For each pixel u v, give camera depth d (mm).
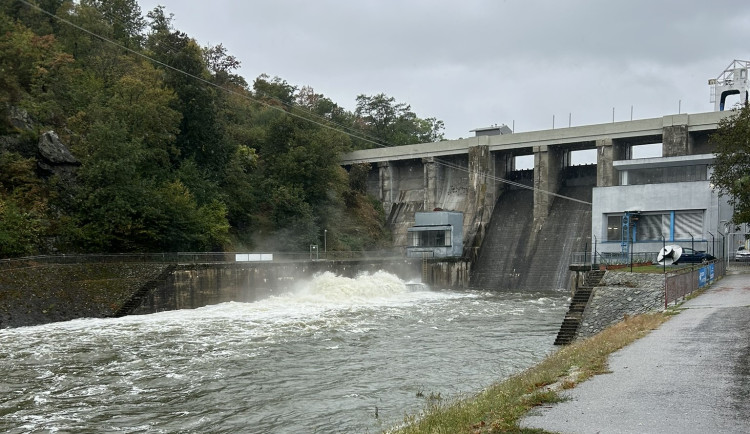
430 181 102312
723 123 51469
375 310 54656
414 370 30797
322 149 89438
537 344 38156
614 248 71625
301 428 21469
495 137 95562
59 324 42438
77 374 28797
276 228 80875
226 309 52375
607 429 12453
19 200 53188
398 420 21828
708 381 16531
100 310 46031
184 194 65062
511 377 24875
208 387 27062
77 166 59281
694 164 70562
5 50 64500
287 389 26906
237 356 33469
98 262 49719
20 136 56969
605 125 85375
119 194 57312
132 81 68438
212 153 77500
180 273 52094
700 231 66688
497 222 95375
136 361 31594
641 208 69875
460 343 38469
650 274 42062
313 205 88062
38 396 25219
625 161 73375
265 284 60344
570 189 93938
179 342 36781
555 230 87750
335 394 26094
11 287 42656
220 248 68875
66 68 69812
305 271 65688
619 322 34188
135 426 21656
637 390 15875
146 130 67375
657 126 81562
